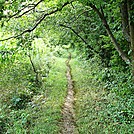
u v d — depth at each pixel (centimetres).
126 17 845
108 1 884
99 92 1341
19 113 1073
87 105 1170
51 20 1320
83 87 1505
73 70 2136
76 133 912
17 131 897
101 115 1012
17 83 1398
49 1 890
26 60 1659
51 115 1042
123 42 1128
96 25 1484
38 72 1661
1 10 639
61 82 1633
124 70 1290
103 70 1529
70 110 1143
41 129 908
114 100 1144
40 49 1831
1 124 961
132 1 782
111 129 891
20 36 804
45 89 1449
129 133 840
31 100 1261
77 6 1269
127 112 977
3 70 1470
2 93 1267
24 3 757
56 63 2400
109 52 1541
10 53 757
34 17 1053
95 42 1605
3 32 1086
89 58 2050
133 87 1109
